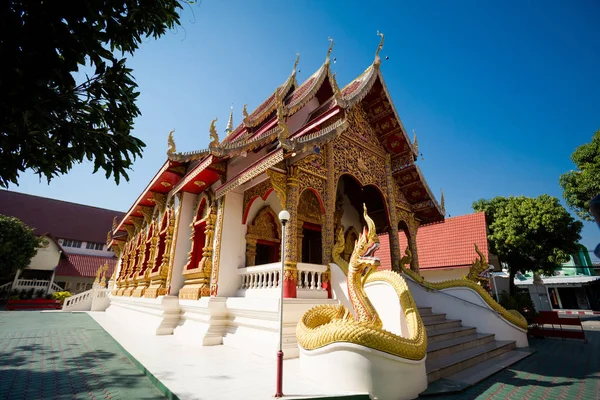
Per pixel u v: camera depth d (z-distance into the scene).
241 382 4.77
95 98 3.66
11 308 23.48
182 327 9.28
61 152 3.48
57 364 6.39
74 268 30.78
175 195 12.20
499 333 9.00
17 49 2.73
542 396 4.83
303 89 11.65
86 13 2.99
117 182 3.80
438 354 6.50
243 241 9.40
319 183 8.41
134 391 4.70
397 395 4.41
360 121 10.62
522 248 17.00
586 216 15.92
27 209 35.47
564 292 31.45
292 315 6.52
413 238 11.80
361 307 5.48
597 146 14.66
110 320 14.79
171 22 4.04
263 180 9.02
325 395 4.20
